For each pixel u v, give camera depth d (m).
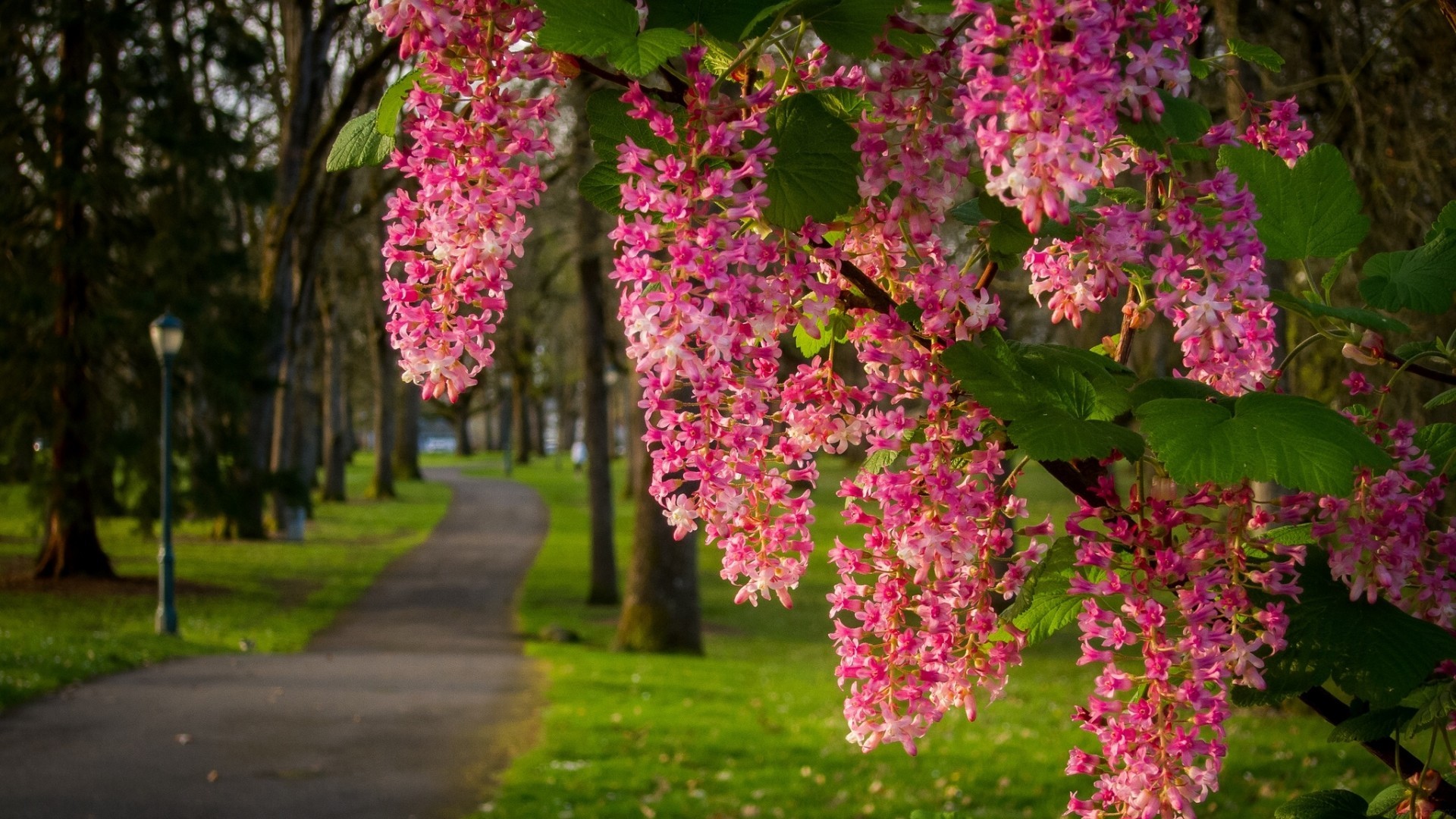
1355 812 1.57
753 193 1.22
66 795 7.79
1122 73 1.20
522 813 7.68
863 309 1.48
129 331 19.45
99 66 20.09
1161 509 1.36
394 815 7.66
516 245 1.36
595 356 24.00
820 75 1.50
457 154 1.33
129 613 18.00
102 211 19.83
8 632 14.58
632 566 18.02
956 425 1.44
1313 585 1.40
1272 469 1.17
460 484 55.59
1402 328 1.47
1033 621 1.52
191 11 22.61
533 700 11.99
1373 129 8.36
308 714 10.69
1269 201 1.57
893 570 1.48
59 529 20.64
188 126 20.72
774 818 7.64
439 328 1.39
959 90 1.26
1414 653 1.32
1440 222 1.70
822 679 14.81
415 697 11.85
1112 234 1.40
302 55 23.67
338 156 1.45
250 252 27.73
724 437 1.40
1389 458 1.17
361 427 92.00
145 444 20.34
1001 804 8.01
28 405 19.38
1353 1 8.38
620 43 1.22
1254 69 8.31
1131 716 1.31
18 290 18.94
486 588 25.00
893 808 7.85
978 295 1.46
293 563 26.81
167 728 9.84
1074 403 1.37
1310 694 1.61
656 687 13.25
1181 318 1.35
